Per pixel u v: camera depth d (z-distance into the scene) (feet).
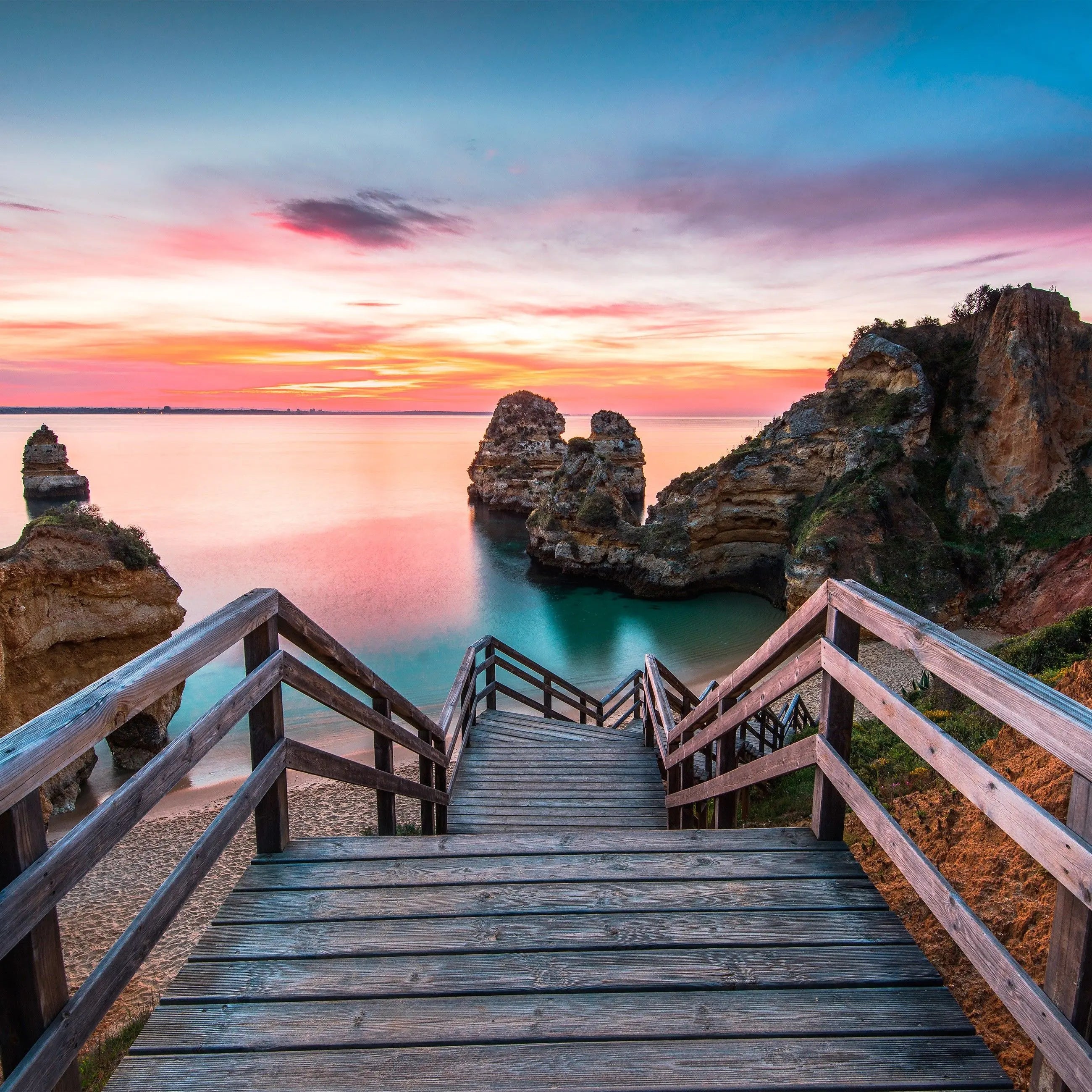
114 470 471.21
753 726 34.60
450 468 510.17
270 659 9.75
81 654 62.08
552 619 120.16
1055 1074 5.63
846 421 117.80
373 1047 7.15
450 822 20.59
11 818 4.91
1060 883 5.41
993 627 91.20
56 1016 5.40
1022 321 103.14
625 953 8.45
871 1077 6.85
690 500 132.36
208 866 7.82
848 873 9.91
